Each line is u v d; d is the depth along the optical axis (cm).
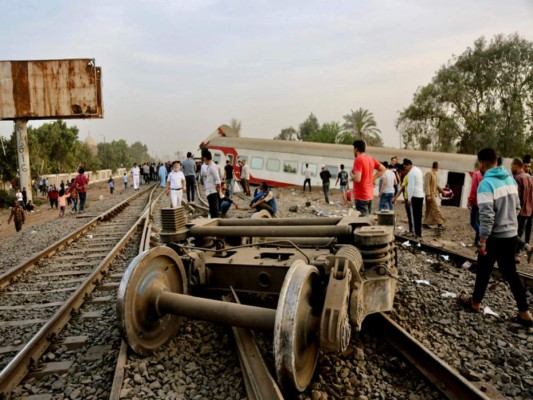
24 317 552
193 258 461
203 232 511
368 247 417
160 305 402
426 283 650
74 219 1631
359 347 429
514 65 3784
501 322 515
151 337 407
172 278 439
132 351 405
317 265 376
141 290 393
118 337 457
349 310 341
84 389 366
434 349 438
